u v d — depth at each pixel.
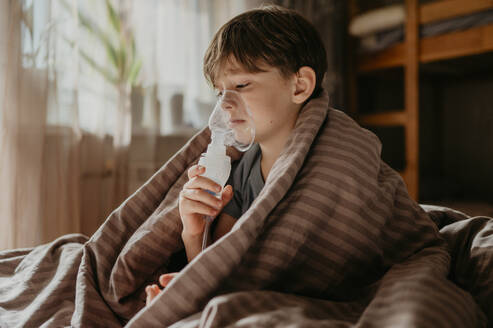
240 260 0.46
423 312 0.35
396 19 2.32
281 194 0.52
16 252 0.84
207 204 0.59
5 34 1.28
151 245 0.65
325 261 0.54
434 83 3.11
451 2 2.07
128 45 1.67
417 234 0.63
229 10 2.12
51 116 1.41
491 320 0.52
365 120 2.61
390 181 0.65
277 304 0.42
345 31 2.63
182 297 0.44
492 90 2.85
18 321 0.60
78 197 1.48
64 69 1.46
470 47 2.03
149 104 1.80
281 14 0.74
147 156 1.80
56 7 1.41
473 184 2.99
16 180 1.31
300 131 0.62
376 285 0.49
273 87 0.69
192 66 1.99
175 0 1.89
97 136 1.59
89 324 0.56
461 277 0.61
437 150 3.15
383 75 2.79
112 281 0.62
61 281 0.66
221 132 0.59
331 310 0.45
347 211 0.54
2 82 1.29
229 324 0.38
